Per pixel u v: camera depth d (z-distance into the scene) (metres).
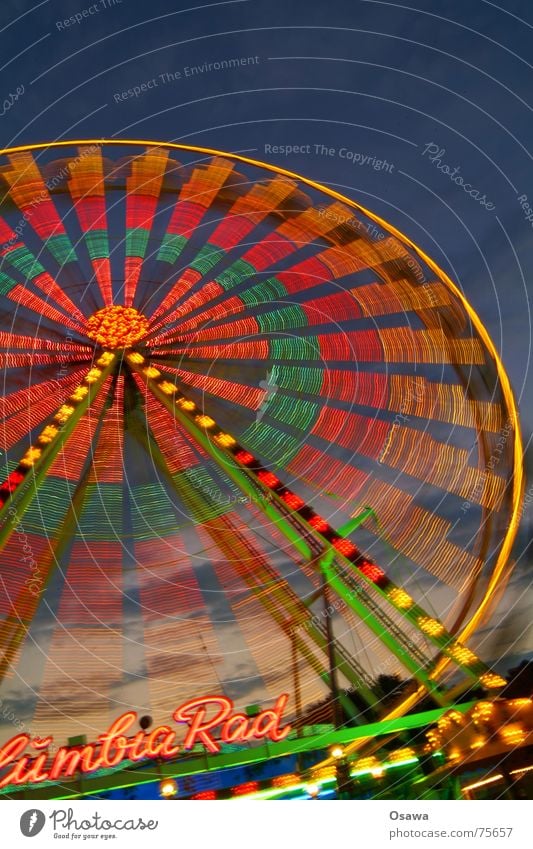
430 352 20.50
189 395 21.30
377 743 16.78
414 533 18.17
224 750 15.62
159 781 14.86
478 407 19.45
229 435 20.36
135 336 21.64
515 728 17.27
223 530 18.41
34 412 19.09
